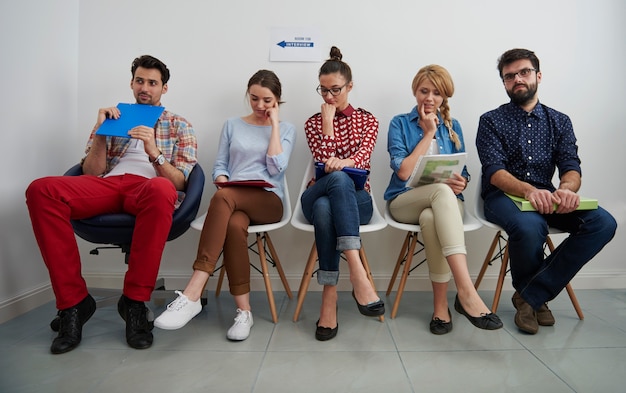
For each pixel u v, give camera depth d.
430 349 1.36
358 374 1.18
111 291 1.71
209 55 2.11
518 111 1.80
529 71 1.74
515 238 1.55
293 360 1.28
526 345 1.39
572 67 2.09
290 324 1.60
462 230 1.46
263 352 1.34
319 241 1.45
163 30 2.10
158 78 1.76
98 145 1.63
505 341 1.43
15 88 1.73
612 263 2.13
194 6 2.10
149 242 1.40
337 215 1.41
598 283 2.13
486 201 1.76
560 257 1.53
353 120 1.83
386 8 2.09
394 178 1.84
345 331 1.53
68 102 2.06
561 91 2.09
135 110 1.66
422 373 1.19
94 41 2.11
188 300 1.35
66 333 1.34
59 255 1.36
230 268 1.50
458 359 1.28
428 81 1.75
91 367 1.22
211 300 1.94
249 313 1.52
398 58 2.10
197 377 1.16
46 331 1.52
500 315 1.71
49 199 1.36
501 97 2.10
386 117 2.12
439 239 1.47
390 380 1.15
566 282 1.52
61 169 2.02
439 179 1.62
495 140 1.78
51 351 1.31
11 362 1.25
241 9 2.10
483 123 1.83
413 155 1.72
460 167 1.59
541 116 1.79
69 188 1.43
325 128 1.75
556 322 1.63
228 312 1.76
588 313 1.74
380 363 1.25
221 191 1.50
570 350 1.35
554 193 1.52
